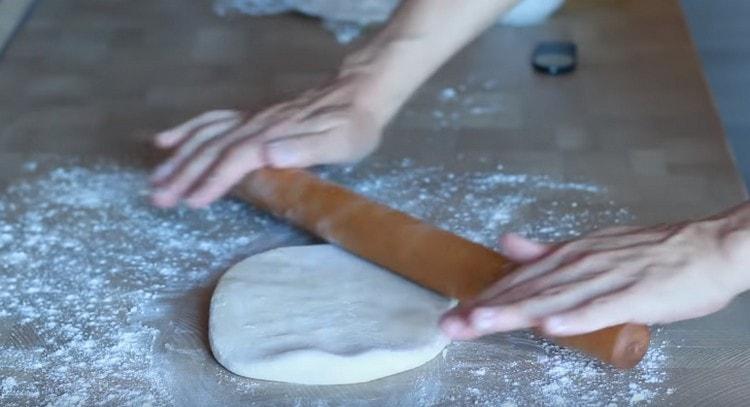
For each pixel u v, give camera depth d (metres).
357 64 1.28
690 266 1.01
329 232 1.16
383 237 1.12
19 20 1.62
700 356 1.06
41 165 1.32
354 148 1.25
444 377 1.05
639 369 1.05
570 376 1.05
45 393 1.04
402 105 1.34
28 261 1.18
